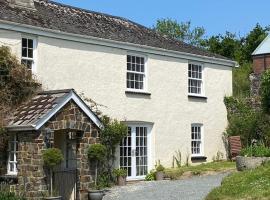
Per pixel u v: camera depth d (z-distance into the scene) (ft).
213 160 82.48
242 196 42.27
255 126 81.76
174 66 76.69
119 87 68.44
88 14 72.95
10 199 46.52
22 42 58.18
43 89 59.06
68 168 51.57
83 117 52.16
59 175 49.98
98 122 53.88
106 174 63.52
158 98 73.82
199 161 79.77
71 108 50.88
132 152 69.41
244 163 61.36
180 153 76.64
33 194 47.19
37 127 47.09
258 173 48.93
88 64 64.64
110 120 65.67
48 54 60.18
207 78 82.58
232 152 81.51
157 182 64.90
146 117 71.87
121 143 67.87
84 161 52.01
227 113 85.71
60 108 49.55
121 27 75.20
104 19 74.95
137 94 70.79
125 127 64.28
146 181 67.72
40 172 47.26
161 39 79.36
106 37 66.85
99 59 66.03
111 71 67.46
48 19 63.05
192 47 83.71
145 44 72.08
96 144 53.01
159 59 74.43
